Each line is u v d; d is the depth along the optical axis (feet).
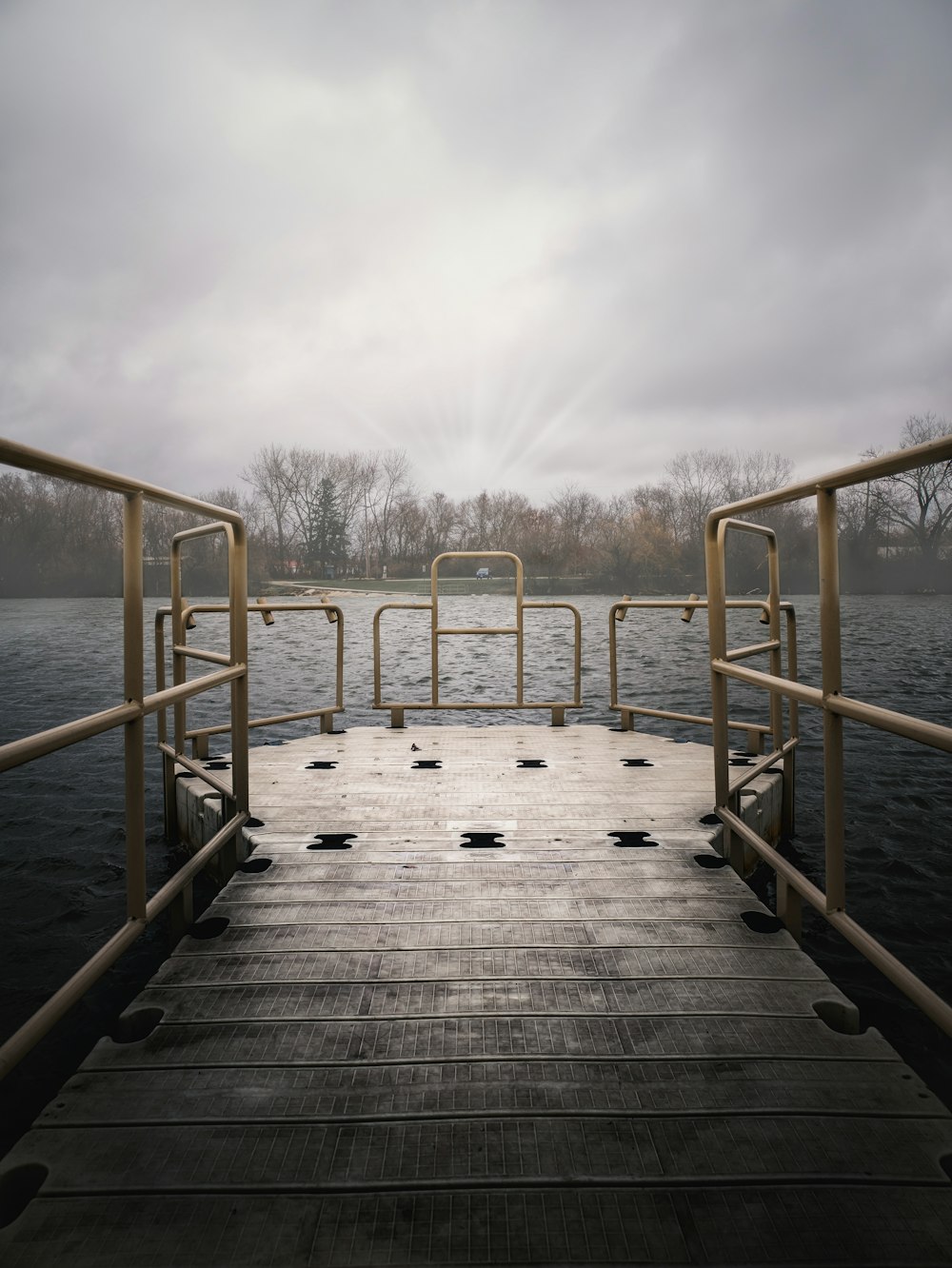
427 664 53.16
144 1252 3.95
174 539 12.32
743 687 40.11
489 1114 4.97
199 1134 4.80
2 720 32.55
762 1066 5.45
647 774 13.79
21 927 11.82
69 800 18.63
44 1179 4.54
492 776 13.67
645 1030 5.91
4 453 4.97
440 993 6.47
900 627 77.05
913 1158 4.56
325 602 17.60
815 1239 4.00
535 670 48.80
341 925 7.76
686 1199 4.27
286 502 255.70
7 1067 4.45
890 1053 5.58
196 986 6.58
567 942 7.37
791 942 7.36
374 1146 4.69
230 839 9.74
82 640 72.74
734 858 10.07
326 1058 5.57
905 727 5.36
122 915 12.25
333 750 15.94
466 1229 4.09
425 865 9.37
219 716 33.50
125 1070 5.43
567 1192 4.33
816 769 21.40
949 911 12.22
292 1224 4.12
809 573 177.68
